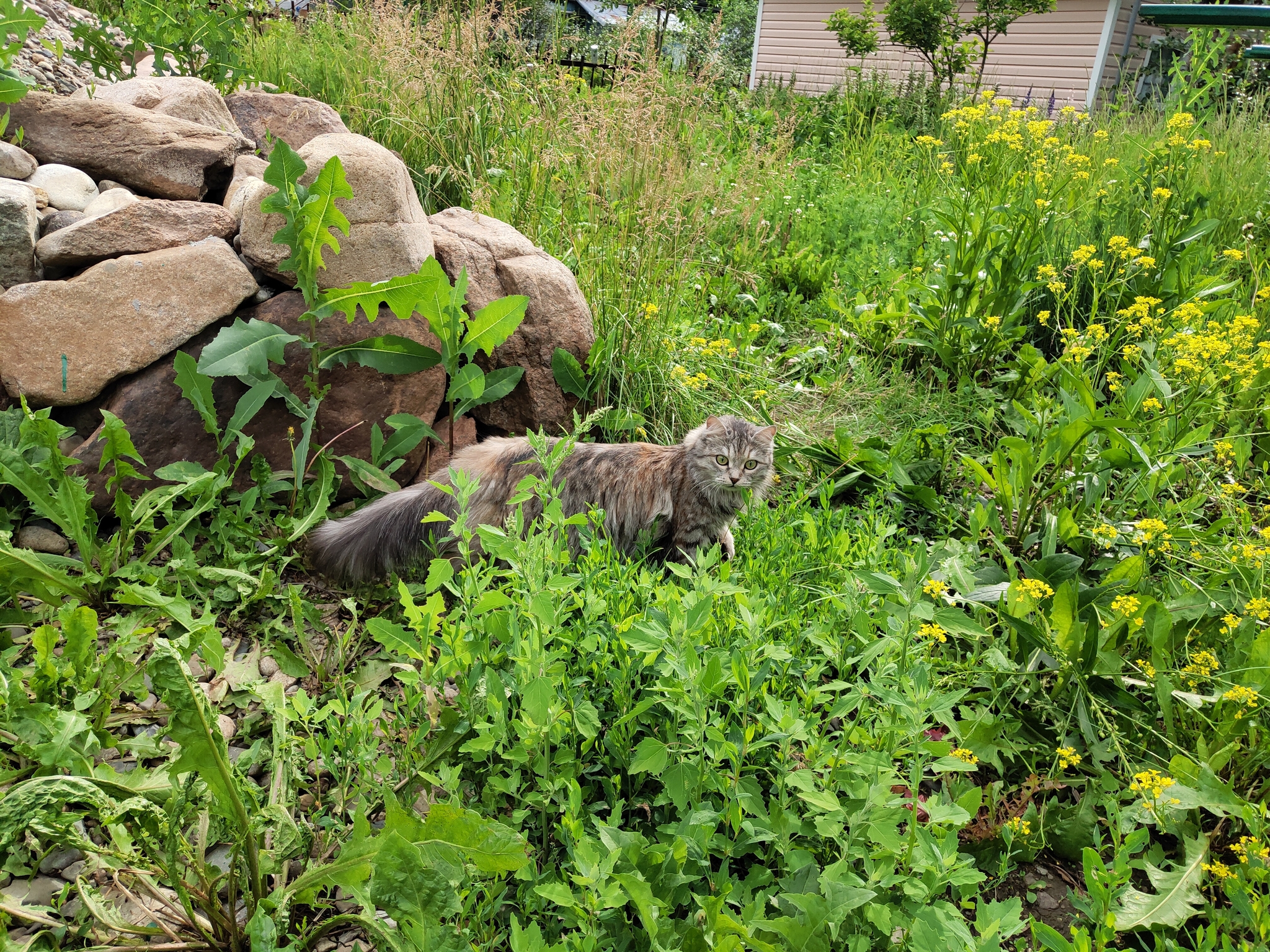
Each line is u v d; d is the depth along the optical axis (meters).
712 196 6.82
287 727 2.73
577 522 2.60
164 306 3.46
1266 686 2.81
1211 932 2.06
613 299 5.05
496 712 2.18
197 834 2.32
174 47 5.68
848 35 16.08
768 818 2.11
